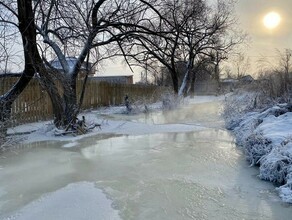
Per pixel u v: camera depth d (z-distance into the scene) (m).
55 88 9.86
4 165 6.33
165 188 5.04
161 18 12.92
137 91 25.64
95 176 5.63
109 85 21.41
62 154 7.25
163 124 12.24
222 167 6.23
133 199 4.58
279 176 5.27
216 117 14.45
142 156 7.06
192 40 25.62
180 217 4.02
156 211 4.19
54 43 10.75
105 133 10.12
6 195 4.71
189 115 15.52
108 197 4.65
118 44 12.12
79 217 3.99
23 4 8.50
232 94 16.61
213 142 8.68
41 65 9.23
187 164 6.42
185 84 27.27
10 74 9.54
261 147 6.34
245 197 4.68
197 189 5.00
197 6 21.42
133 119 13.99
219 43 31.11
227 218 4.00
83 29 10.76
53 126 10.16
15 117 10.16
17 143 8.27
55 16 10.73
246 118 10.65
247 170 6.03
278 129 7.30
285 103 10.16
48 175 5.68
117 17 11.80
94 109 18.80
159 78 36.81
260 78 14.12
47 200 4.52
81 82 16.72
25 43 8.82
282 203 4.47
